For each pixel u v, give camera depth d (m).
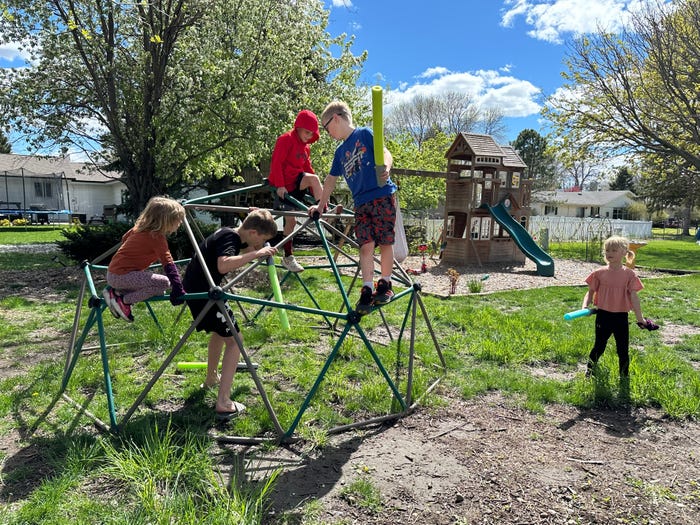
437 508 2.54
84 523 2.25
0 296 8.26
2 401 3.70
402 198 24.38
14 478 2.65
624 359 4.46
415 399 4.05
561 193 64.12
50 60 11.34
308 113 5.21
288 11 13.84
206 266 3.44
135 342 5.35
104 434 3.21
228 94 11.89
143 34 11.43
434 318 7.16
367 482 2.74
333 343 5.64
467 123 48.12
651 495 2.72
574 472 2.96
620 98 19.64
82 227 11.60
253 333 5.74
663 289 10.77
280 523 2.37
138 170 12.50
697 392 4.24
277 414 3.60
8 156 41.94
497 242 16.06
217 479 2.75
